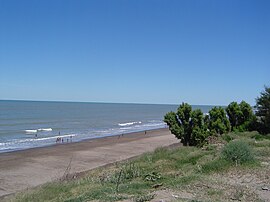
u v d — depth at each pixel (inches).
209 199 278.8
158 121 3304.6
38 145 1317.7
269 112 939.3
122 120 3284.9
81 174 678.5
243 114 977.5
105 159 971.3
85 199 302.2
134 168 487.5
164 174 417.4
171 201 267.4
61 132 1905.8
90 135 1758.1
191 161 528.1
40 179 707.4
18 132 1843.0
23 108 4896.7
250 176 374.6
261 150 536.1
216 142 709.3
